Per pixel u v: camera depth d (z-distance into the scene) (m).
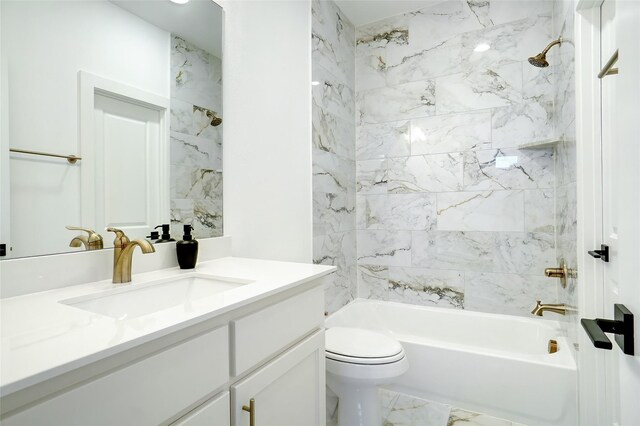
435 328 2.29
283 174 1.81
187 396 0.62
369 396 1.51
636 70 0.48
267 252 1.68
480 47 2.27
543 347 1.94
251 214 1.58
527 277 2.13
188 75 1.28
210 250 1.34
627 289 0.52
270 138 1.71
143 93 1.11
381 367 1.43
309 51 2.05
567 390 1.49
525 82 2.13
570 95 1.57
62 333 0.55
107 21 1.01
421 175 2.45
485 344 2.13
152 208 1.14
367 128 2.64
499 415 1.64
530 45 2.12
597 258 1.31
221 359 0.71
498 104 2.21
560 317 1.98
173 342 0.61
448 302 2.35
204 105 1.34
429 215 2.42
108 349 0.49
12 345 0.50
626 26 0.51
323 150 2.18
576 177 1.43
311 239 2.03
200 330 0.67
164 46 1.19
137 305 0.93
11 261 0.78
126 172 1.06
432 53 2.42
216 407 0.69
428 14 2.43
